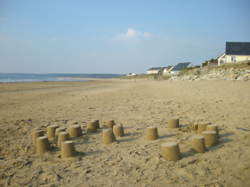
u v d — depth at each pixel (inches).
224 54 1478.8
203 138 181.9
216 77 1027.9
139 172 152.9
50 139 242.5
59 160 180.4
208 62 1722.4
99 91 877.8
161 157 173.8
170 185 134.3
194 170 150.7
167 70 3218.5
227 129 243.9
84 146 212.2
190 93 613.6
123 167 161.8
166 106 426.3
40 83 1626.5
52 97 673.6
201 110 364.8
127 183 139.3
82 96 685.9
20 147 216.7
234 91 561.3
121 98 597.9
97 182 142.3
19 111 430.3
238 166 152.2
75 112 405.1
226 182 133.5
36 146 204.8
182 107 404.5
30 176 154.6
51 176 152.2
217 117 306.8
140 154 184.1
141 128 270.4
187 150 186.5
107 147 206.8
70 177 150.3
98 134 253.3
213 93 562.9
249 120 279.9
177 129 257.0
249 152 174.4
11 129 288.4
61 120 338.3
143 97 599.2
